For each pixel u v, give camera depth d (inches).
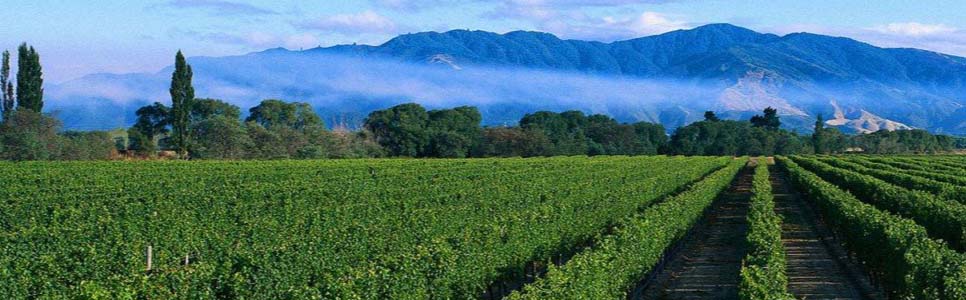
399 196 1589.6
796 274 1156.5
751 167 4822.8
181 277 698.2
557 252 1170.6
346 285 670.5
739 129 7549.2
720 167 3848.4
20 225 1118.4
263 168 2842.0
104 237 1000.9
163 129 5285.4
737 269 1205.1
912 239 885.8
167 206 1318.9
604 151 6476.4
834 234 1450.5
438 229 1112.8
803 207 2149.4
